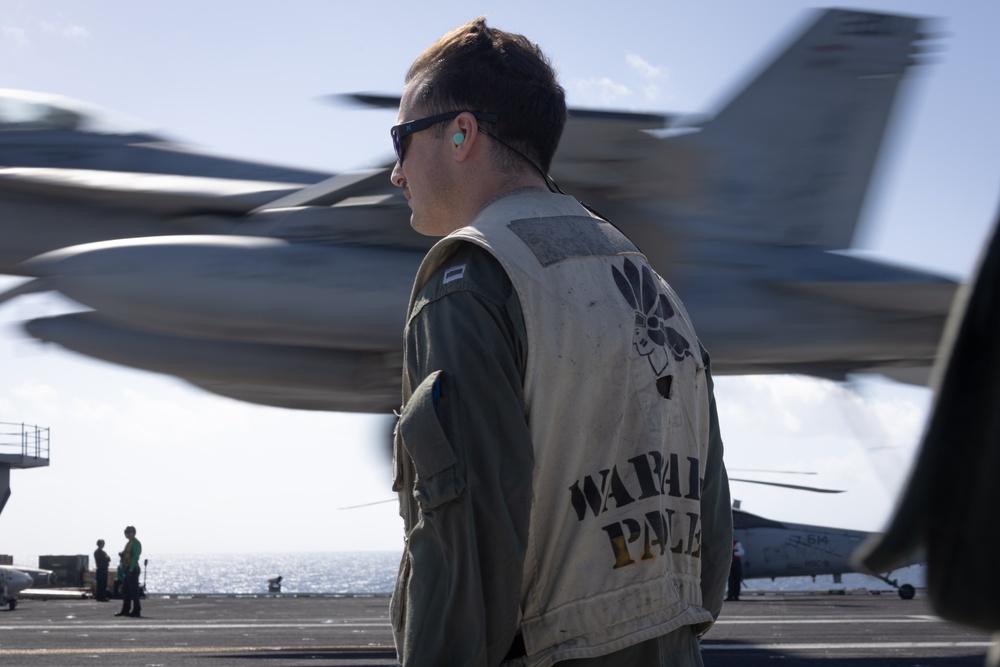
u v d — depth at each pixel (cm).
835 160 1222
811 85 1236
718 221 1141
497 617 128
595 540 140
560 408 141
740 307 1052
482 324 137
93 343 881
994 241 65
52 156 1046
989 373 63
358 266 898
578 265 149
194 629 1498
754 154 1205
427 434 133
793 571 2777
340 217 945
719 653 1128
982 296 65
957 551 64
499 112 160
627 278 156
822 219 1194
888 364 1098
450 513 130
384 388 935
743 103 1223
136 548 1894
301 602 2519
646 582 141
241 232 956
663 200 1048
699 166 1040
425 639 129
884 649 1178
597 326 145
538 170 165
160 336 897
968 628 65
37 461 2812
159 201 972
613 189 1024
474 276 141
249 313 858
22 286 873
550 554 139
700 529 160
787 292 1079
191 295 844
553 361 140
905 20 1249
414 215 170
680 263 1073
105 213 978
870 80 1244
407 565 145
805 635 1395
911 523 66
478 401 134
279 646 1208
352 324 878
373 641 1286
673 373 156
